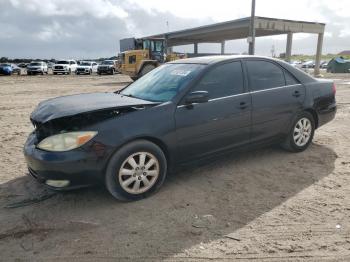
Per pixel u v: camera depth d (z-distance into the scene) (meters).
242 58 5.23
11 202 4.24
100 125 3.91
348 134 7.32
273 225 3.65
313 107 5.85
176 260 3.11
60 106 4.27
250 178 4.88
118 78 33.25
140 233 3.53
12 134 7.68
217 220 3.76
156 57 27.33
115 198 4.12
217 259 3.12
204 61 5.06
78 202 4.20
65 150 3.80
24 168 5.37
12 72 42.31
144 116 4.14
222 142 4.83
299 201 4.18
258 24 29.22
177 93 4.50
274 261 3.08
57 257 3.16
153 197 4.30
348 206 4.04
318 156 5.78
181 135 4.40
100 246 3.32
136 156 4.13
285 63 5.76
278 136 5.54
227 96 4.85
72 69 46.72
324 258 3.12
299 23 31.09
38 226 3.68
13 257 3.17
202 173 5.06
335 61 42.56
